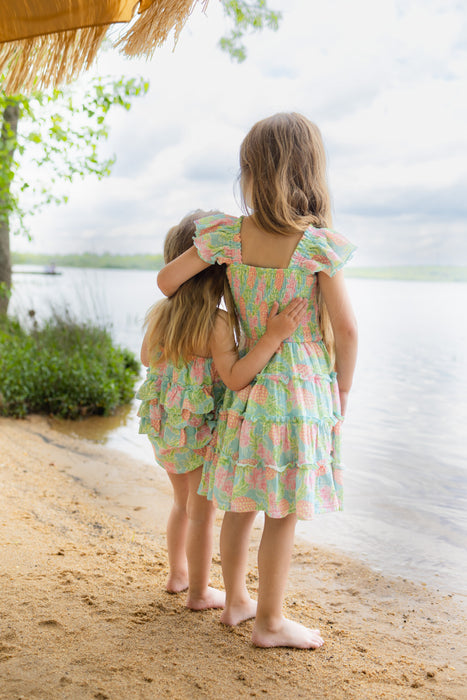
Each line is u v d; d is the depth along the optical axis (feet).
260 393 6.71
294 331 6.84
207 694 5.82
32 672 6.03
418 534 11.40
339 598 8.66
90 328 27.58
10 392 21.22
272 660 6.54
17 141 22.94
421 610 8.30
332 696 5.91
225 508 6.72
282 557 6.79
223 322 7.14
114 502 12.83
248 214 7.17
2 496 12.14
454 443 17.65
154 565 9.24
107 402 22.02
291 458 6.59
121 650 6.56
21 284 33.04
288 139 6.84
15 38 6.23
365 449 17.06
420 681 6.28
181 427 7.43
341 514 12.39
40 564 8.81
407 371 30.35
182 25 6.02
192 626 7.21
